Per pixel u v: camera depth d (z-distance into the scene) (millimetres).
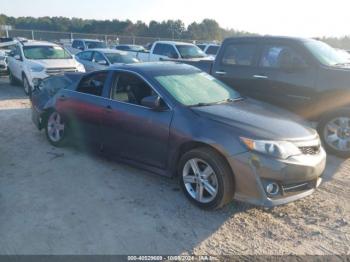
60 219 3996
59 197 4516
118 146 5230
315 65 6324
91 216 4070
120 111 5094
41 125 6789
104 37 35719
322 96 6242
